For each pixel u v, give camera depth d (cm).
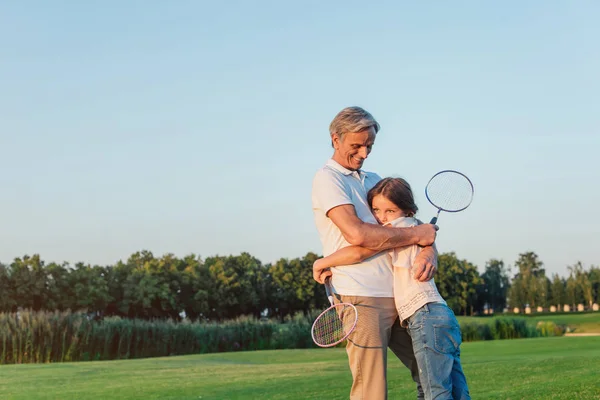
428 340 409
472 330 3216
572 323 4600
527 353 1709
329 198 422
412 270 421
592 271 9131
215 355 2072
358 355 422
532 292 9331
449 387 407
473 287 8581
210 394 980
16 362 2070
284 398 898
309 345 2825
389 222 434
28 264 5053
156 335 2498
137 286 5475
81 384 1165
